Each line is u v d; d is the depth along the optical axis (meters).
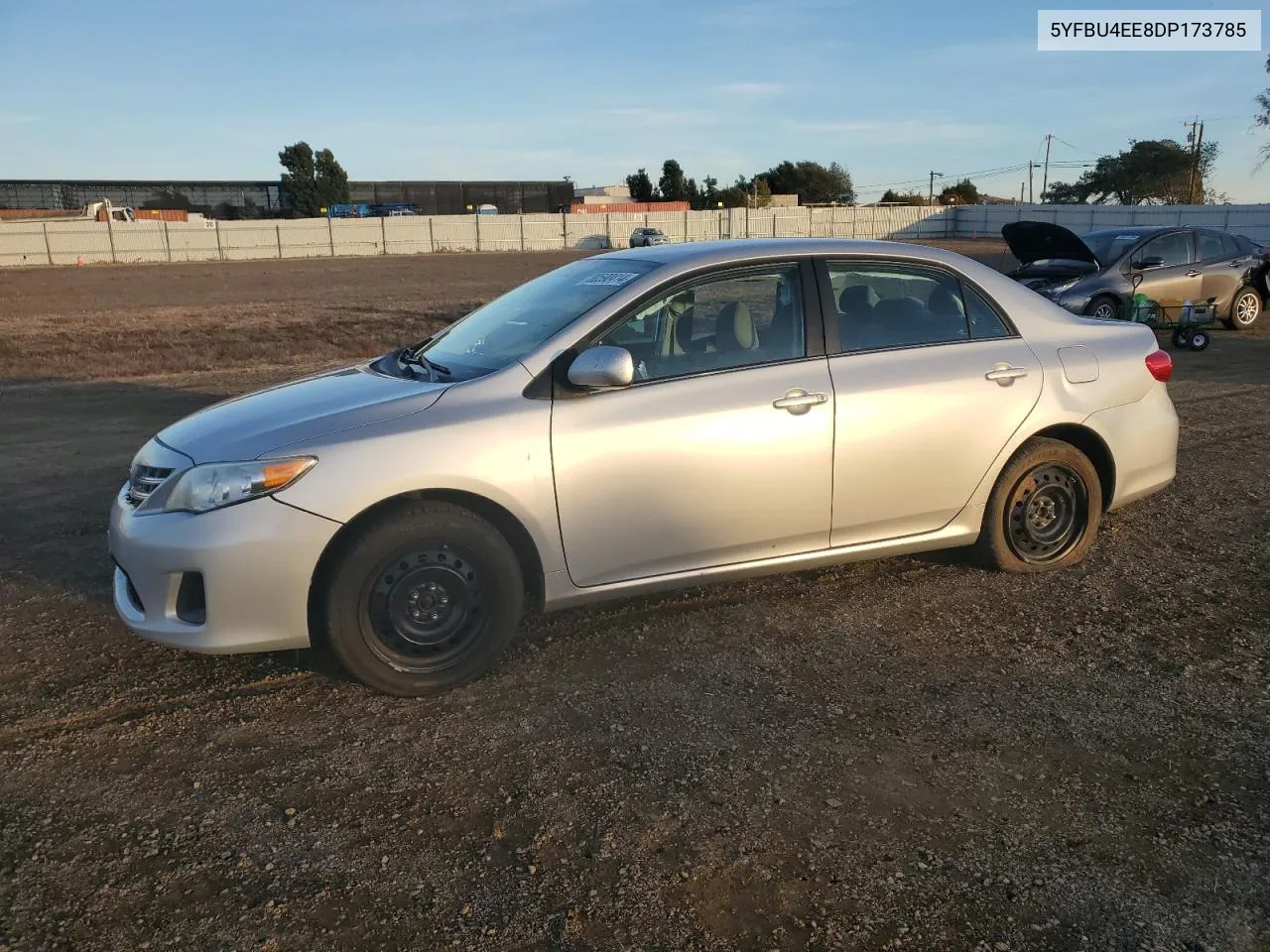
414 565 3.57
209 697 3.69
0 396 10.24
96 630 4.29
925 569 4.91
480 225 63.31
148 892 2.61
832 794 3.03
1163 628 4.23
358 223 59.75
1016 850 2.77
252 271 40.88
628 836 2.84
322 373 4.62
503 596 3.69
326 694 3.71
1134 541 5.32
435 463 3.50
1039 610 4.42
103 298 25.25
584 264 4.66
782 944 2.41
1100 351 4.77
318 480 3.41
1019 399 4.49
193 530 3.38
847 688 3.72
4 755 3.29
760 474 3.98
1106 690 3.69
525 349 3.88
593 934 2.45
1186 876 2.66
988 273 4.66
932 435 4.30
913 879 2.65
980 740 3.34
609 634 4.20
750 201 94.06
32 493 6.46
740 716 3.52
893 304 4.39
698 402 3.88
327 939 2.43
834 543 4.25
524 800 3.02
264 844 2.81
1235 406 8.97
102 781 3.14
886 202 95.44
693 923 2.48
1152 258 13.41
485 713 3.56
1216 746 3.30
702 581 4.07
